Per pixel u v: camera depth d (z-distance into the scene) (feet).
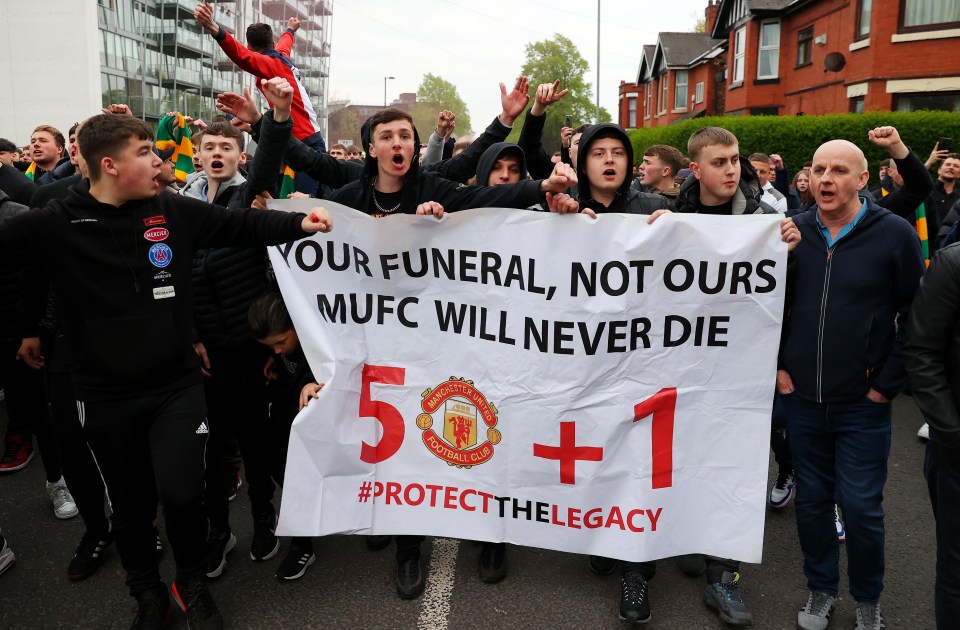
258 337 10.18
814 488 9.57
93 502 10.86
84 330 8.50
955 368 7.84
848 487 9.17
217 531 10.90
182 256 8.79
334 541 12.04
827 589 9.68
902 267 8.86
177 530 8.79
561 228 9.72
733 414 9.72
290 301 9.96
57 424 10.48
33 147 17.87
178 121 16.05
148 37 139.33
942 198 21.76
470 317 10.05
